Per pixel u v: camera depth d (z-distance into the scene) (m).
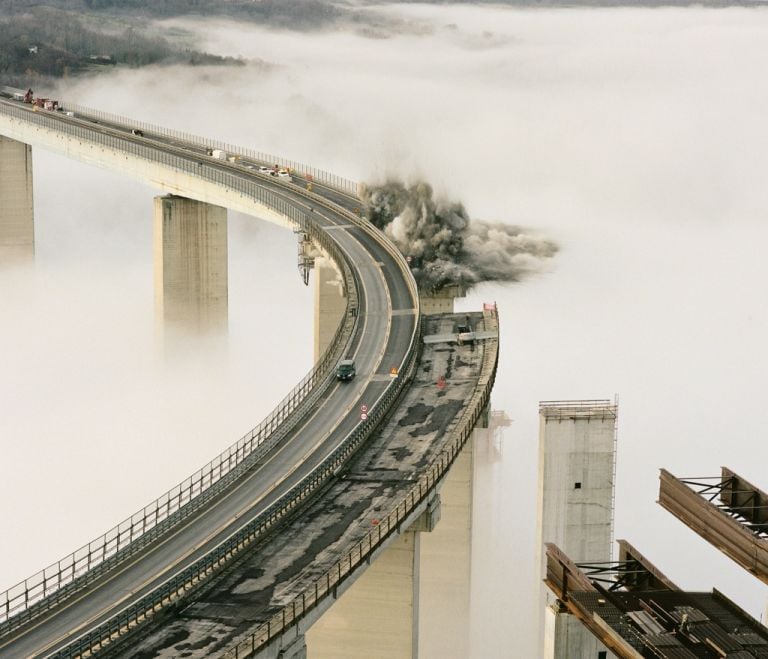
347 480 121.00
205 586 100.12
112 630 90.62
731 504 93.88
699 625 80.00
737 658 75.31
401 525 111.56
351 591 118.00
